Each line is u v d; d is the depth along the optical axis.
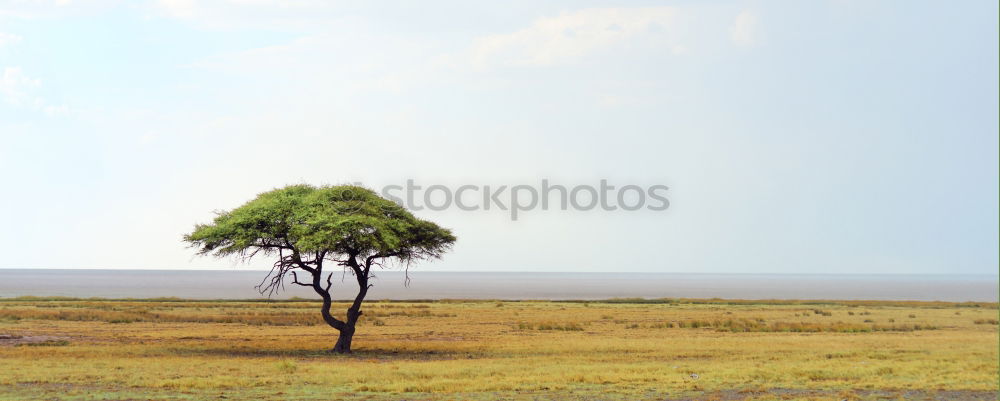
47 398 21.38
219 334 46.56
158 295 126.06
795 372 27.38
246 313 67.00
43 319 55.31
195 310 71.31
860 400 21.95
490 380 25.39
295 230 33.91
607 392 23.17
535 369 28.52
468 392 23.09
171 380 24.73
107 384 24.08
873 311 76.56
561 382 25.05
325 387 23.84
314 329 51.47
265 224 34.72
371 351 37.12
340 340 36.44
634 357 33.72
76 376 25.56
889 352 34.88
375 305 84.12
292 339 43.88
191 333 46.88
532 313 71.69
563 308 82.25
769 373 27.03
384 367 29.14
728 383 24.94
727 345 39.41
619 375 26.52
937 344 39.56
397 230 35.50
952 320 61.78
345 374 26.70
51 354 33.09
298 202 35.22
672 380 25.50
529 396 22.41
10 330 46.12
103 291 146.25
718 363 30.80
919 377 26.39
